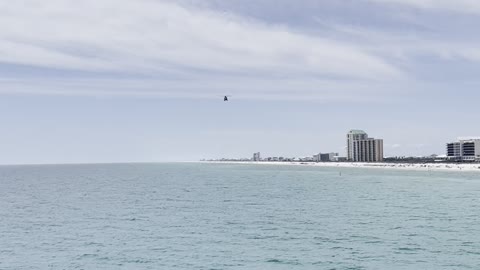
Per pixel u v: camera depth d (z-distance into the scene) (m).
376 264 39.81
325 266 39.50
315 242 49.09
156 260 42.72
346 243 48.28
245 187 136.88
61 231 59.16
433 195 100.12
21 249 48.47
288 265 40.09
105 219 69.31
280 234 54.00
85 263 42.41
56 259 44.09
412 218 65.00
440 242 47.94
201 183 161.50
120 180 194.25
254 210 77.12
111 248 48.03
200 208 81.06
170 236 53.88
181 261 42.12
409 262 40.22
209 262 41.56
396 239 49.88
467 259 40.94
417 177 182.38
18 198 109.00
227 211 76.19
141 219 68.38
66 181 192.88
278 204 86.31
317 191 117.19
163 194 113.19
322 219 65.50
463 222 60.75
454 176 184.88
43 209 84.38
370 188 124.94
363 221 62.97
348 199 94.31
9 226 63.91
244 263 41.00
